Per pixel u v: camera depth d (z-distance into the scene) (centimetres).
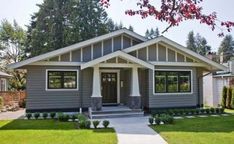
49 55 1461
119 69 1689
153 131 951
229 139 795
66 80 1528
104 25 3494
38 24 3372
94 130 966
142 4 454
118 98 1683
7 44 3800
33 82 1474
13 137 833
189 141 769
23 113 1661
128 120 1265
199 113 1488
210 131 935
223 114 1498
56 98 1502
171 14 451
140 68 1566
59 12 3369
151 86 1587
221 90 2152
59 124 1117
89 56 1568
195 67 1697
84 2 3391
